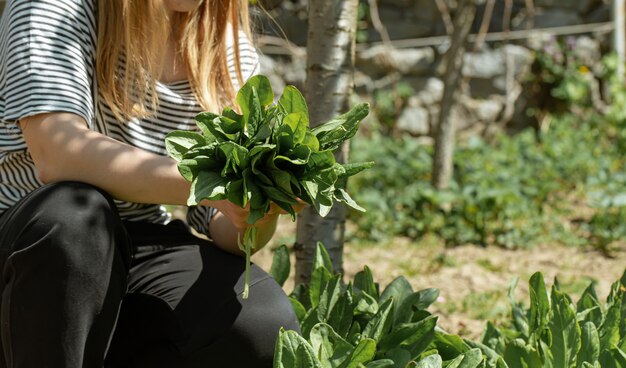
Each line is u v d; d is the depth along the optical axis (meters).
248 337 1.79
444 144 5.50
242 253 2.02
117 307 1.71
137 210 1.99
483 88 7.76
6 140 1.83
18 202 1.69
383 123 7.52
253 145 1.64
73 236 1.58
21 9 1.78
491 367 1.88
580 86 7.74
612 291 2.32
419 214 5.16
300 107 1.70
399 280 2.24
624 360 1.87
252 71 2.16
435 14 7.59
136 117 1.93
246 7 2.14
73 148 1.70
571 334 1.93
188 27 2.00
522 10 7.79
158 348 1.82
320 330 1.80
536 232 4.95
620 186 5.68
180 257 1.90
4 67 1.79
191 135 1.64
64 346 1.60
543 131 7.62
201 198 1.55
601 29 7.83
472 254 4.62
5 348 1.66
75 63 1.78
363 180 5.97
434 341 2.02
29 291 1.59
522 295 3.85
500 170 6.04
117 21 1.84
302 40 7.39
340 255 2.64
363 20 7.55
